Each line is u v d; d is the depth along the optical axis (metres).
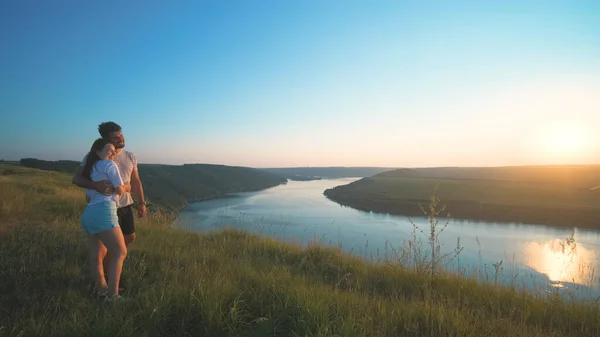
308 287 4.02
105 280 3.80
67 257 4.68
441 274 5.59
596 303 4.57
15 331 2.68
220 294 3.30
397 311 3.51
